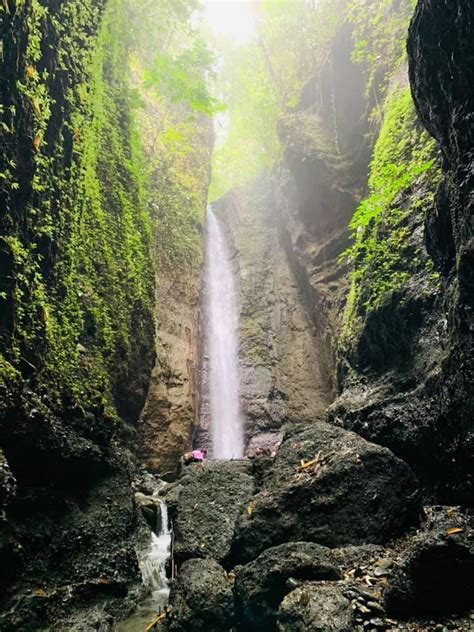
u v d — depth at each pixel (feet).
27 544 18.47
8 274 18.81
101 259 33.30
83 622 17.79
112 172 38.50
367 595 13.67
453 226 19.65
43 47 24.13
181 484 27.50
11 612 16.29
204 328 66.28
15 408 17.94
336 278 56.24
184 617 15.79
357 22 52.31
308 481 19.80
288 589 14.32
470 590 12.92
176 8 56.34
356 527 18.39
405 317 27.63
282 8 66.39
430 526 18.24
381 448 20.62
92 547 21.04
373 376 31.30
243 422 58.34
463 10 16.75
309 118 61.82
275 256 74.08
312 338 61.67
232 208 84.48
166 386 48.44
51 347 22.53
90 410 24.61
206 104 54.49
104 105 38.93
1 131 18.72
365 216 29.55
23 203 20.97
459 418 19.36
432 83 19.98
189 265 62.34
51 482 20.89
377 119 46.03
